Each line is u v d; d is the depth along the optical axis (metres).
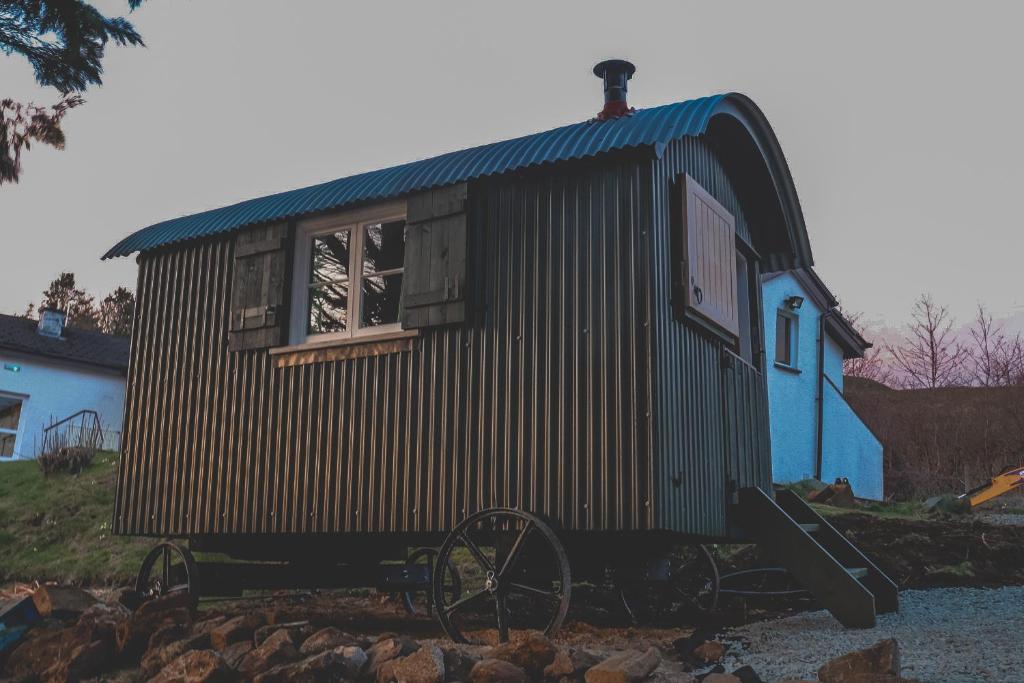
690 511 6.22
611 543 6.56
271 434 7.48
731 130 7.68
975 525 9.53
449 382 6.67
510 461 6.28
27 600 6.48
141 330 8.55
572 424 6.09
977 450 21.44
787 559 6.72
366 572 7.72
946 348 29.97
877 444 18.95
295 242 7.76
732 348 7.70
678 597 8.02
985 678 4.24
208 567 7.58
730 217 7.59
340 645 5.22
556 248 6.42
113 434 25.58
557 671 4.64
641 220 6.15
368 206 7.39
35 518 13.98
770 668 4.92
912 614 6.89
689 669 5.09
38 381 25.67
